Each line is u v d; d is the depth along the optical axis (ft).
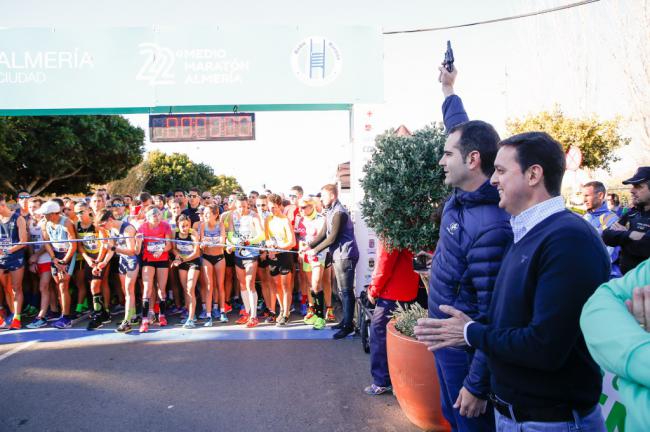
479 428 8.07
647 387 3.22
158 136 22.97
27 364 17.37
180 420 12.73
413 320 11.62
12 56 22.34
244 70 22.65
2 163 67.31
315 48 22.63
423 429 11.80
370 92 22.75
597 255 5.29
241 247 22.49
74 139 78.18
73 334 21.58
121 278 22.16
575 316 5.09
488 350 5.74
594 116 52.13
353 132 21.74
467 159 8.04
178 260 22.75
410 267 13.44
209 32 22.63
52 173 81.15
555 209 5.77
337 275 20.90
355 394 14.33
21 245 22.49
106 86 22.59
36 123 72.54
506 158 5.98
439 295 8.59
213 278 24.72
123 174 102.01
